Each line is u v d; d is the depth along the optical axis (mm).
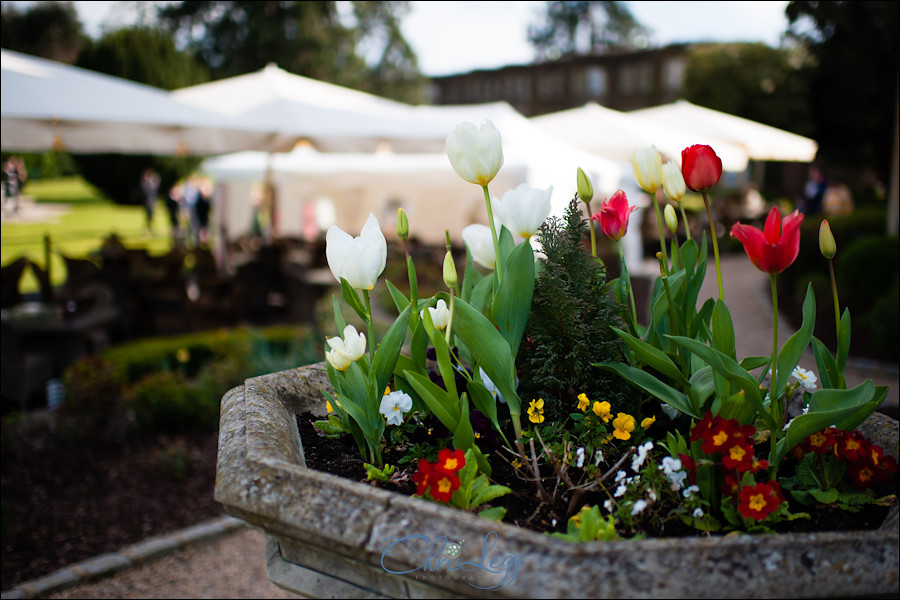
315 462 1499
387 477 1398
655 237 14500
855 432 1349
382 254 1444
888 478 1288
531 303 1503
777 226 1216
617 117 10203
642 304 6918
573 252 1520
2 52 6172
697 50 21594
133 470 4523
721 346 1332
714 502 1271
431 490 1171
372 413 1421
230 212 13352
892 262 7609
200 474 4500
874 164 14633
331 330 6211
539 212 1575
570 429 1544
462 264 9297
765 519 1211
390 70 29062
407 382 1565
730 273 13312
